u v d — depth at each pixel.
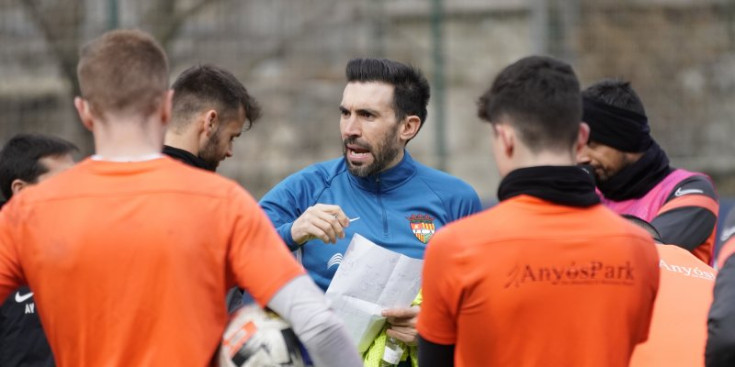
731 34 32.81
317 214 12.12
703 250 14.91
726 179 32.62
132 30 9.72
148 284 8.85
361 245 12.52
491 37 39.66
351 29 34.78
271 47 34.22
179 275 8.87
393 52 35.69
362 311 12.32
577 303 9.06
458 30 39.78
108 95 9.15
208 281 9.02
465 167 36.56
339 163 13.95
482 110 10.00
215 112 11.91
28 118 32.88
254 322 9.30
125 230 8.88
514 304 9.02
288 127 34.19
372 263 12.42
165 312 8.84
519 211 9.26
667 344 10.80
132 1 33.28
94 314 8.89
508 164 9.52
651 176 15.20
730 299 9.07
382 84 13.37
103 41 9.34
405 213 13.43
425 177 13.84
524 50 39.44
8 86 32.91
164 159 9.26
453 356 9.66
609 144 14.82
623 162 15.09
